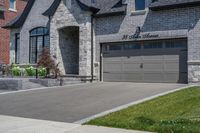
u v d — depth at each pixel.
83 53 22.70
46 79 20.62
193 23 19.16
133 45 21.61
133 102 12.98
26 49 27.69
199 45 18.91
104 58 22.78
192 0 18.98
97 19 23.02
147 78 20.94
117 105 12.70
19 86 19.38
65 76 22.95
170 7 19.80
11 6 34.31
